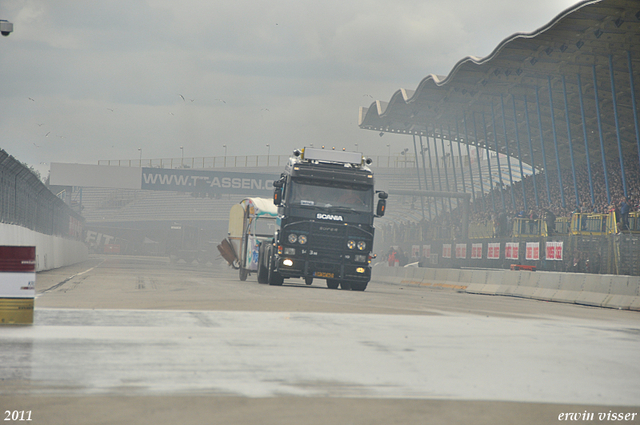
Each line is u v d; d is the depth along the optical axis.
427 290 100.88
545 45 127.06
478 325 38.69
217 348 26.45
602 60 132.62
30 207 106.62
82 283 74.94
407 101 182.88
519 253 104.19
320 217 77.12
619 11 108.19
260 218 90.94
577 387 20.34
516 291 85.94
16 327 32.19
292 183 77.19
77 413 15.53
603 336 34.97
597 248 88.25
